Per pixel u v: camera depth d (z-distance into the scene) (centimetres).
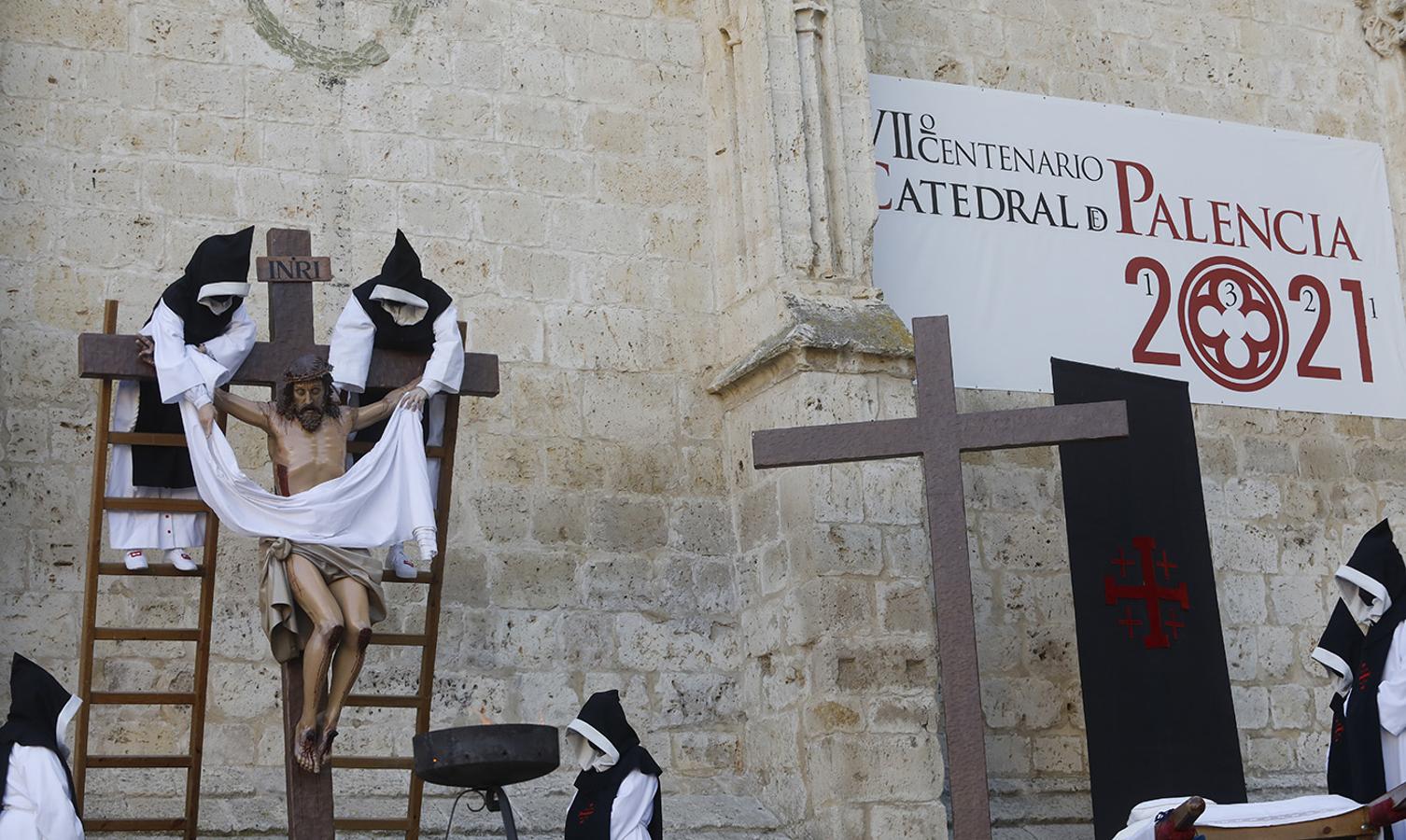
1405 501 1503
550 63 1341
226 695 1138
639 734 1226
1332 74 1592
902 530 1215
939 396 958
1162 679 1230
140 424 982
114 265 1192
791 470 1227
